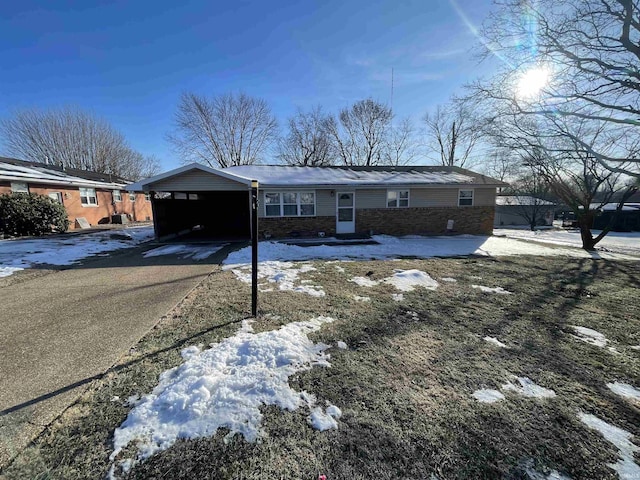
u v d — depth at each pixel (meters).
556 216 37.19
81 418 1.99
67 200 15.94
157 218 11.26
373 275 5.98
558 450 1.78
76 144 28.44
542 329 3.54
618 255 9.34
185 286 5.26
